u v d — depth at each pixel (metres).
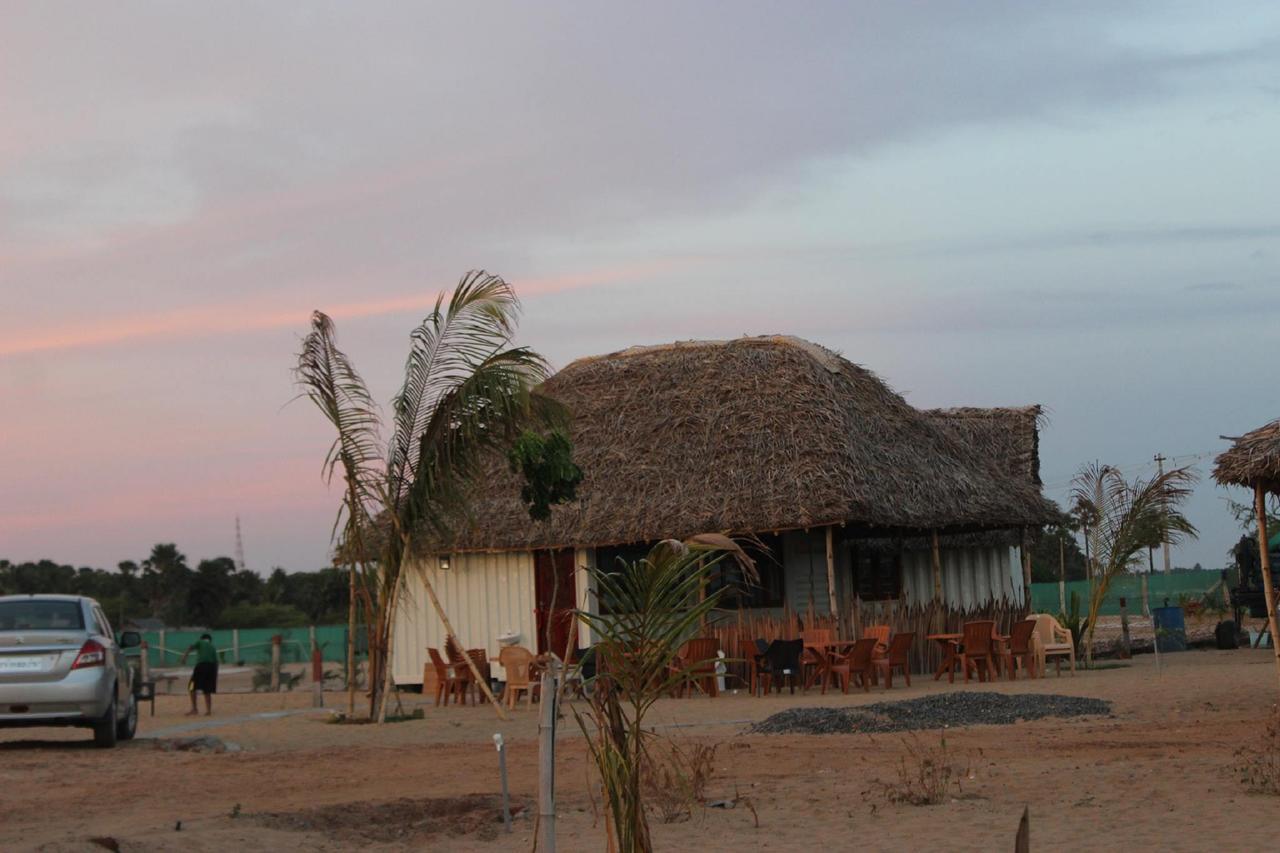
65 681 15.79
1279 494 18.09
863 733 15.90
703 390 26.47
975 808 10.52
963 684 22.39
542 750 7.48
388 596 21.08
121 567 87.31
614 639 7.34
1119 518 28.22
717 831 10.03
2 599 16.75
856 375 27.91
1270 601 16.33
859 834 9.66
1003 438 34.12
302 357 20.45
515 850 9.55
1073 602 28.58
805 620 23.28
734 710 19.34
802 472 23.59
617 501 24.89
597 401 27.58
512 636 25.55
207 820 10.73
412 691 27.66
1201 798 10.45
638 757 7.40
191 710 25.73
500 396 19.77
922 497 24.53
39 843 9.28
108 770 14.25
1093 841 8.99
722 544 7.38
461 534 26.25
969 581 29.42
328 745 17.09
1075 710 16.97
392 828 10.56
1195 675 21.80
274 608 82.25
